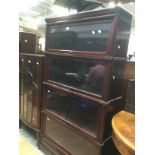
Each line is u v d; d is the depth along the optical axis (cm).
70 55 183
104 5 244
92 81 169
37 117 239
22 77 263
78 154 186
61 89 198
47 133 229
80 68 185
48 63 218
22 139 261
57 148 212
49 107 226
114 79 156
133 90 161
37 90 236
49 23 208
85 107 181
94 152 165
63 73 206
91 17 156
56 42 206
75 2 249
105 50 152
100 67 159
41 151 234
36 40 303
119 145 118
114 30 141
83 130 176
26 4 377
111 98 158
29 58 245
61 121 204
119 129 128
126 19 154
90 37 167
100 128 158
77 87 186
